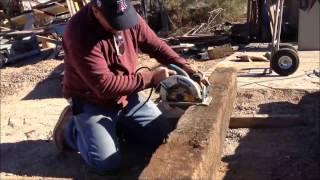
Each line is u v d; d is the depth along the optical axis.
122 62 1.95
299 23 5.16
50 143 2.55
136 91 1.88
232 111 2.63
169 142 1.65
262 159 2.12
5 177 2.17
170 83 1.90
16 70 5.41
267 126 2.51
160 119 2.18
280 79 3.69
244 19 7.95
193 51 5.48
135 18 1.83
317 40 5.12
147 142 2.19
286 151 2.20
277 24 3.81
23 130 2.90
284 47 3.91
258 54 5.11
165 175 1.40
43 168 2.23
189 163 1.48
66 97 2.09
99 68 1.81
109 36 1.87
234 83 2.66
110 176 2.05
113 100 2.04
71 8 6.02
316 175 1.93
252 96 3.05
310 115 2.61
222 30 6.61
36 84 4.40
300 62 4.40
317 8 5.09
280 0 3.70
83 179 2.08
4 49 5.92
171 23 7.61
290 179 1.92
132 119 2.14
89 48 1.81
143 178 1.38
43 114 3.29
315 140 2.29
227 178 1.96
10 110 3.51
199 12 7.79
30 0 8.91
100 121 2.01
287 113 2.68
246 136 2.41
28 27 7.59
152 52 2.07
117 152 2.02
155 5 7.80
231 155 2.18
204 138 1.67
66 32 1.85
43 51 6.41
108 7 1.76
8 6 8.84
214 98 2.14
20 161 2.34
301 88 3.28
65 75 2.02
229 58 4.96
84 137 2.01
